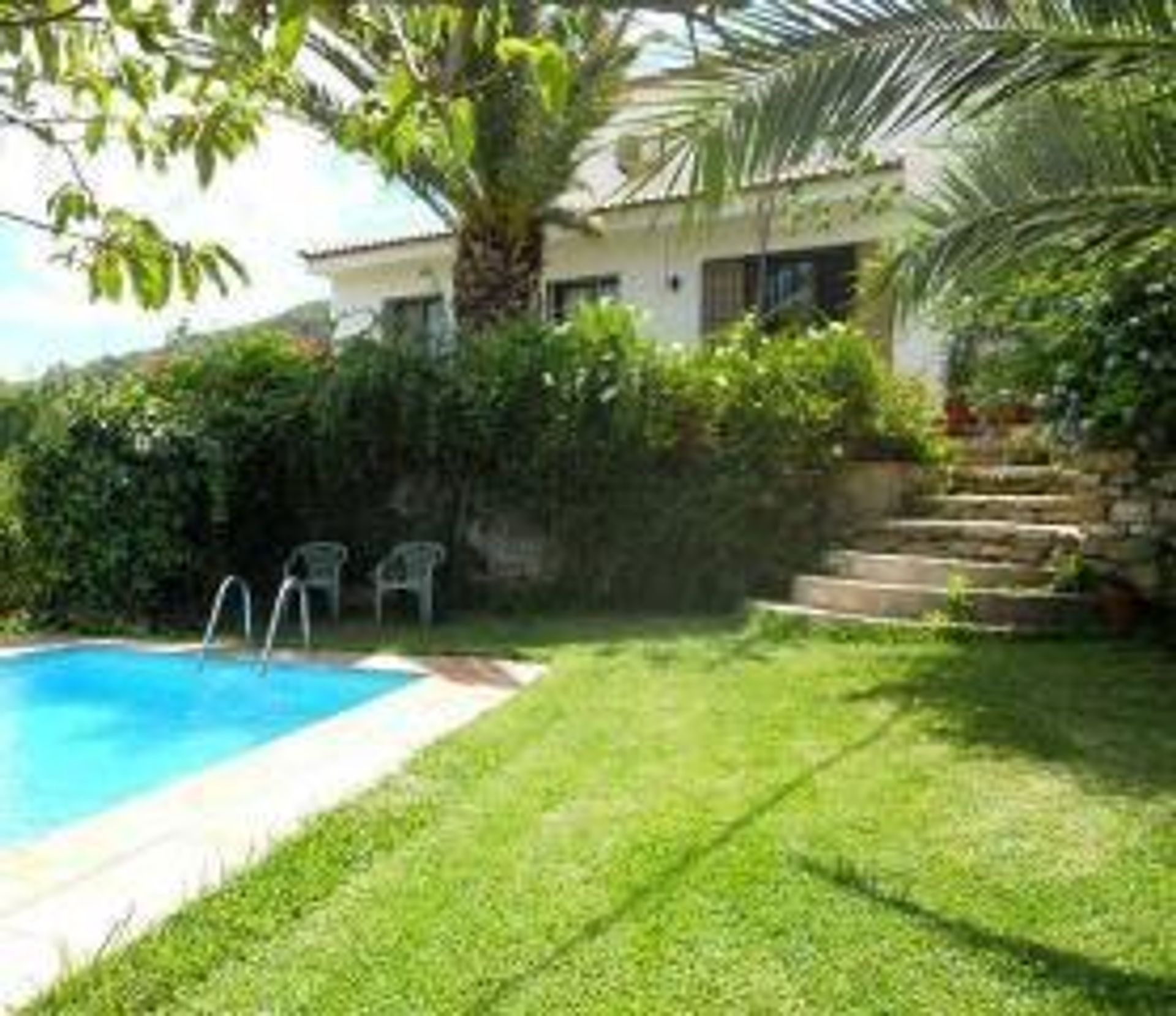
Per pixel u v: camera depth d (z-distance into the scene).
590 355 13.04
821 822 5.75
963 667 8.89
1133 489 10.15
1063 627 9.91
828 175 8.57
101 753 10.13
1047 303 10.08
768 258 17.08
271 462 13.85
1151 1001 4.07
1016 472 12.25
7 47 2.56
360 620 13.29
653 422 12.86
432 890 5.05
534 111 13.85
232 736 10.54
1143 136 5.93
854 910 4.78
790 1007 4.07
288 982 4.30
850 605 10.98
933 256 6.48
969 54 5.06
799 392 12.58
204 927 4.70
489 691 9.10
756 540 12.66
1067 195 6.11
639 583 13.15
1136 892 4.90
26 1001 4.13
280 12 2.24
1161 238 6.25
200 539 13.45
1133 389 9.49
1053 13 5.03
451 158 2.91
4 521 13.27
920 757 6.76
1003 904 4.82
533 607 13.38
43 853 5.60
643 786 6.39
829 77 4.97
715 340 13.97
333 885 5.13
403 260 20.84
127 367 13.86
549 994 4.18
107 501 12.88
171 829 5.93
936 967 4.32
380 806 6.14
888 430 12.77
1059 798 6.03
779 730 7.41
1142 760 6.62
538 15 2.74
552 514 13.32
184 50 2.57
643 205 7.31
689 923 4.68
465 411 13.30
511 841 5.61
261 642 11.91
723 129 5.01
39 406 14.19
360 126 2.78
